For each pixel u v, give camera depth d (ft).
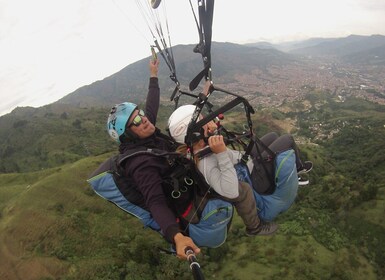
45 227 159.33
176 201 10.61
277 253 144.15
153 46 14.39
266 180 11.89
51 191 183.21
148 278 127.65
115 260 138.51
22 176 230.07
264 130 423.23
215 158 10.47
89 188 186.09
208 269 141.38
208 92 10.48
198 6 10.18
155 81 14.79
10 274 141.28
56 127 407.64
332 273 134.51
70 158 329.11
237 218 169.07
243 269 138.92
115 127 10.70
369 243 156.76
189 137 10.19
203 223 10.63
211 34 10.27
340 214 171.01
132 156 10.24
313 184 215.51
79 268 138.82
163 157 10.21
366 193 178.70
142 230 162.71
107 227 163.22
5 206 185.47
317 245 147.95
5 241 155.84
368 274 140.05
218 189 10.09
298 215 166.91
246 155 11.39
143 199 10.82
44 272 138.82
